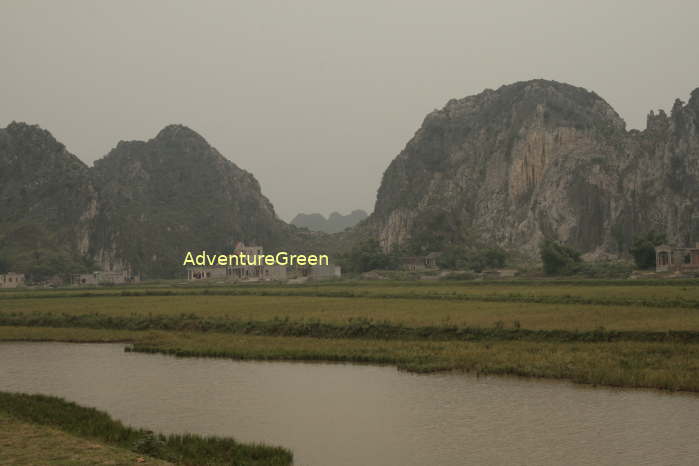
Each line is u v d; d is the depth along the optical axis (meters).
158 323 80.69
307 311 86.69
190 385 48.97
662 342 55.62
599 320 66.50
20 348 69.62
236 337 70.25
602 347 54.47
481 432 35.69
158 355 63.03
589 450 32.41
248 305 99.38
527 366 49.41
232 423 38.75
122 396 45.97
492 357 52.78
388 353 57.41
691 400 40.94
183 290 140.75
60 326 85.56
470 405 41.09
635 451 32.16
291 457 31.30
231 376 52.00
